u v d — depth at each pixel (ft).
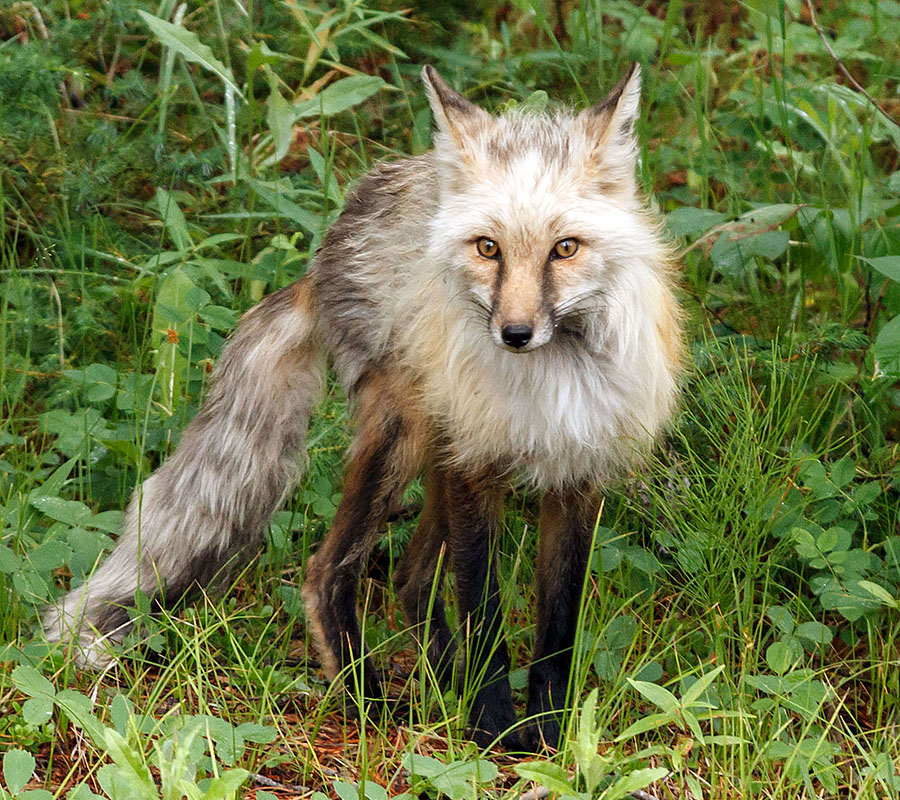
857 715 22.79
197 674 20.63
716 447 25.41
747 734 20.54
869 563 23.15
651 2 41.04
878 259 25.04
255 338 25.41
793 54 37.14
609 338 20.61
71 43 32.76
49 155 31.27
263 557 26.58
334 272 24.30
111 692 21.53
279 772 19.56
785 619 22.98
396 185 23.65
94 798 16.42
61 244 31.81
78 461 26.04
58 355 29.27
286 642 23.80
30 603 22.98
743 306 31.78
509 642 24.75
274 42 34.68
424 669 21.79
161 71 33.86
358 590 25.70
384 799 17.19
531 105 26.04
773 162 36.45
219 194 33.96
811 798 18.43
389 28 35.86
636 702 21.91
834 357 27.20
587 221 19.34
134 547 24.52
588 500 22.44
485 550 22.29
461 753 19.26
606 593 24.45
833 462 25.62
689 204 33.83
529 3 34.68
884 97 36.99
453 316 20.56
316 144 34.68
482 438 21.29
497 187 19.42
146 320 29.43
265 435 25.11
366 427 23.86
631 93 19.98
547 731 21.74
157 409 27.53
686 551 23.52
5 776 16.07
